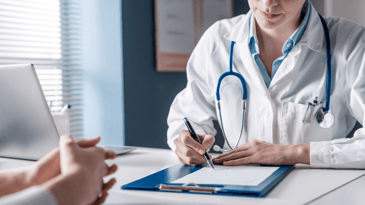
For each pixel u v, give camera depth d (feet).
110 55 7.56
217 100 3.90
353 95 3.39
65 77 7.57
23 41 6.98
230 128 3.92
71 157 1.52
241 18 4.23
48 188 1.34
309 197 1.97
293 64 3.58
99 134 7.77
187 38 8.89
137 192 2.15
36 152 3.26
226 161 2.95
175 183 2.25
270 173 2.49
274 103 3.67
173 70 8.61
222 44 4.13
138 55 7.84
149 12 8.07
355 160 2.75
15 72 2.95
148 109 8.16
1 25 6.68
